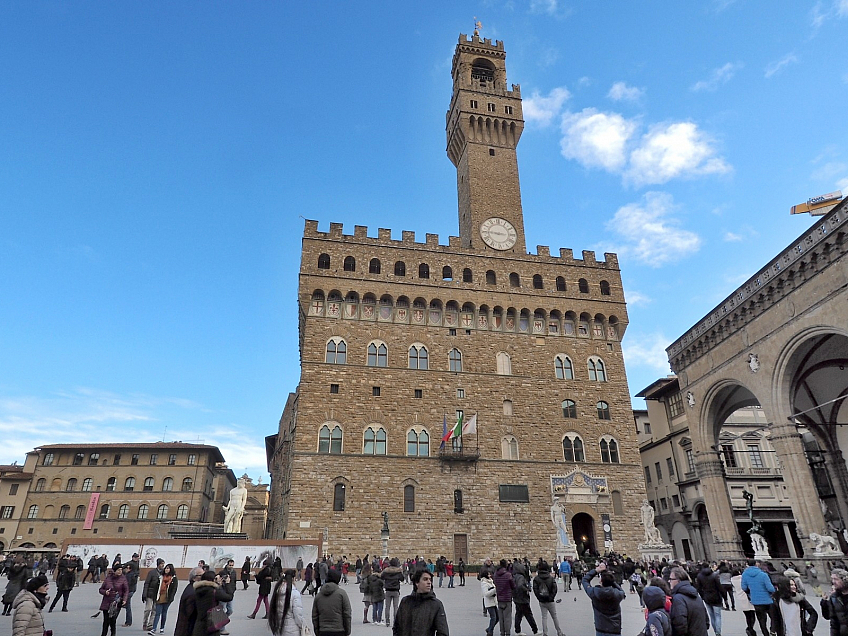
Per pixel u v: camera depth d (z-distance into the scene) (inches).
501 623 785.6
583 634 868.6
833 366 1903.3
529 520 2364.7
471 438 2459.4
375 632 919.7
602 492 2469.2
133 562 1004.6
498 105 3233.3
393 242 2726.4
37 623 557.9
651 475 3139.8
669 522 2933.1
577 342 2758.4
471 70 3353.8
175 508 3833.7
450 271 2751.0
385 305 2632.9
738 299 1907.0
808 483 1622.8
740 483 2623.0
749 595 782.5
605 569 580.7
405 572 1971.0
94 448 3983.8
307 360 2433.6
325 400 2388.0
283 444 3218.5
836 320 1514.5
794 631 714.8
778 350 1727.4
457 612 1144.2
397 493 2299.5
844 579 589.0
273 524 3319.4
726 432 2704.2
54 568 2197.3
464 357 2605.8
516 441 2501.2
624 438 2608.3
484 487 2381.9
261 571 1089.4
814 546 1529.3
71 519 3799.2
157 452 4008.4
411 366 2541.8
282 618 534.3
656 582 528.4
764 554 1672.0
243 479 2402.8
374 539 2212.1
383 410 2426.2
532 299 2775.6
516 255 2856.8
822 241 1536.7
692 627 518.3
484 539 2301.9
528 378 2625.5
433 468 2368.4
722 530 1971.0
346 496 2253.9
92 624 967.6
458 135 3221.0
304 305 2522.1
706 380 2086.6
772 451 2721.5
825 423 2127.2
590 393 2662.4
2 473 3939.5
